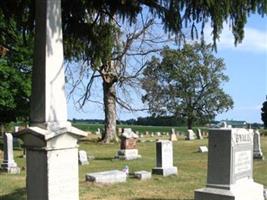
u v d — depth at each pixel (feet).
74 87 135.33
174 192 50.29
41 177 24.99
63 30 34.73
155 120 341.21
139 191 50.75
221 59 285.43
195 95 285.64
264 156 96.17
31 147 25.31
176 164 79.36
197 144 130.62
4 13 33.91
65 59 36.60
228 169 36.17
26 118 125.70
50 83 25.67
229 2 30.32
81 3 33.96
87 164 82.94
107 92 148.97
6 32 37.91
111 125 149.18
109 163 85.20
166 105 286.25
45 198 24.85
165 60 267.59
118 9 35.65
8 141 71.97
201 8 30.99
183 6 31.55
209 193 36.40
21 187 51.90
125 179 57.67
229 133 36.24
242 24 31.27
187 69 278.46
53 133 24.72
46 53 25.71
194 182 58.49
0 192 48.44
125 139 94.58
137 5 34.94
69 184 25.66
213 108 287.69
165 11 32.83
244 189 37.11
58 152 25.22
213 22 30.81
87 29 35.50
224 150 36.37
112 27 36.73
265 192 40.52
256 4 30.91
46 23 25.88
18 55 113.39
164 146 66.23
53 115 25.64
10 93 115.75
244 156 38.52
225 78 288.51
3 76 114.83
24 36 34.78
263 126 316.81
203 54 280.51
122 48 132.87
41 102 25.55
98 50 36.55
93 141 151.12
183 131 259.60
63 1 33.42
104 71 142.10
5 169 71.15
